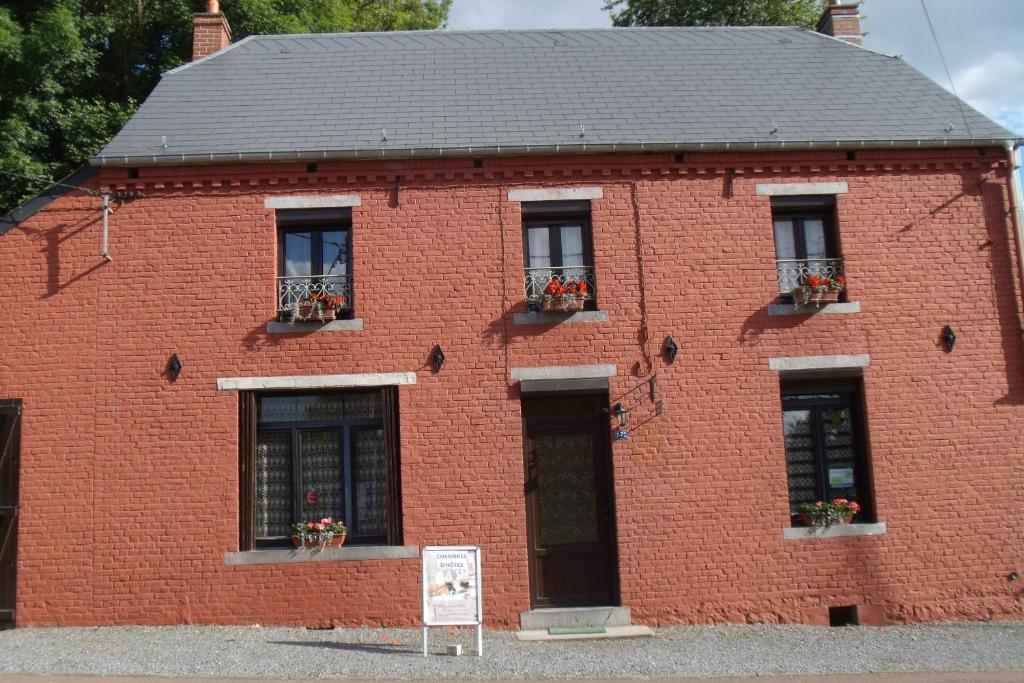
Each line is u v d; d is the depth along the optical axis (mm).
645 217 11430
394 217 11242
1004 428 11242
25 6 17578
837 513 10852
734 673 8500
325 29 21453
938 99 12641
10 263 10906
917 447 11125
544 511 11047
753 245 11461
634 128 11742
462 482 10750
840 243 11523
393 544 10609
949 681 8195
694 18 23562
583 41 14328
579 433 11227
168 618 10352
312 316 10812
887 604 10797
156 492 10547
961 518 11023
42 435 10617
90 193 11039
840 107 12406
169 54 19109
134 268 10977
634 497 10836
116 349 10805
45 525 10453
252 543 10562
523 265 11273
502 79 13023
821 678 8359
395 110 12094
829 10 14883
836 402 11398
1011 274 11594
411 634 10141
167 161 10977
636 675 8430
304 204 11203
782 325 11281
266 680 8109
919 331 11383
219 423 10711
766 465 10984
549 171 11398
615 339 11125
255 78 12883
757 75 13281
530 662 8859
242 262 11055
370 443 11031
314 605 10445
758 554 10828
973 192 11758
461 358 10977
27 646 9328
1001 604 10906
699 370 11133
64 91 17359
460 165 11352
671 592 10703
